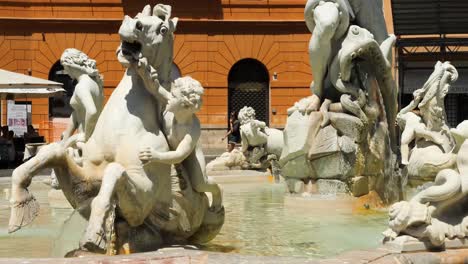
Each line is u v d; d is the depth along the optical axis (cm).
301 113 948
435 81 963
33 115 4175
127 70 566
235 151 1628
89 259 427
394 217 513
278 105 4497
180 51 4478
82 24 4441
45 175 1536
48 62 4431
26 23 4409
